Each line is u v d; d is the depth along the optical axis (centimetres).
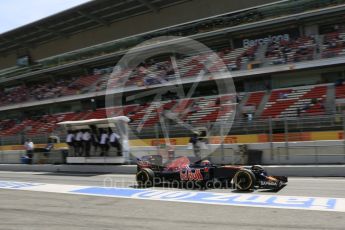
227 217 858
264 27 3186
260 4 3300
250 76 3102
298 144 1752
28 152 2608
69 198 1211
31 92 4531
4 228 822
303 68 2817
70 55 4450
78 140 2242
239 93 3103
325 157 1691
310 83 2998
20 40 4812
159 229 774
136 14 3962
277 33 3269
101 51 4200
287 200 1025
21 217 933
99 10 3903
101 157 2158
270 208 935
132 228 788
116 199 1152
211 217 864
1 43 4909
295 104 2720
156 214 917
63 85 4272
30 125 4156
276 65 2923
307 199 1030
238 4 3400
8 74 5216
